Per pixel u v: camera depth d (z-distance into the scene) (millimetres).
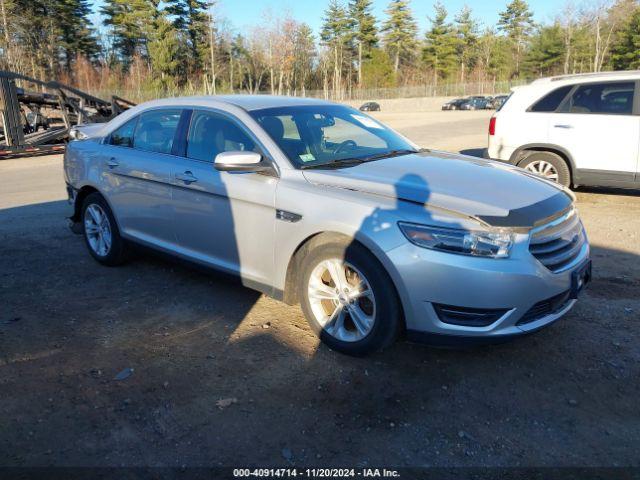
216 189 4277
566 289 3525
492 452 2863
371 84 79750
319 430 3041
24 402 3281
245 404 3270
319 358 3773
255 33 72875
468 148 15922
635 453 2854
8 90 16828
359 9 80625
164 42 65812
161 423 3098
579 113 8117
